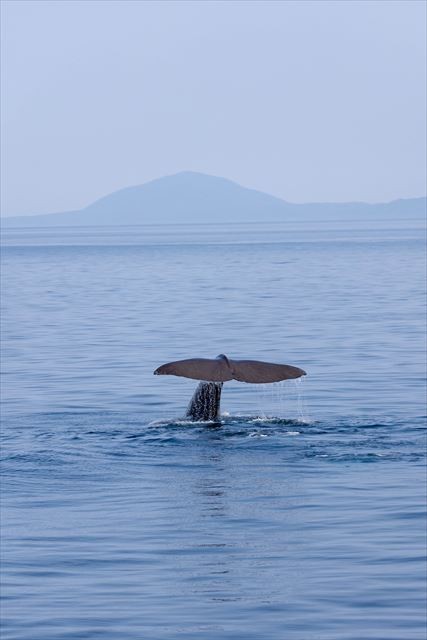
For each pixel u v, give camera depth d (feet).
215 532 74.59
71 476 90.99
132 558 69.26
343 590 62.59
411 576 64.80
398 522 76.23
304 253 625.41
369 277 383.24
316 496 83.46
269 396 134.10
